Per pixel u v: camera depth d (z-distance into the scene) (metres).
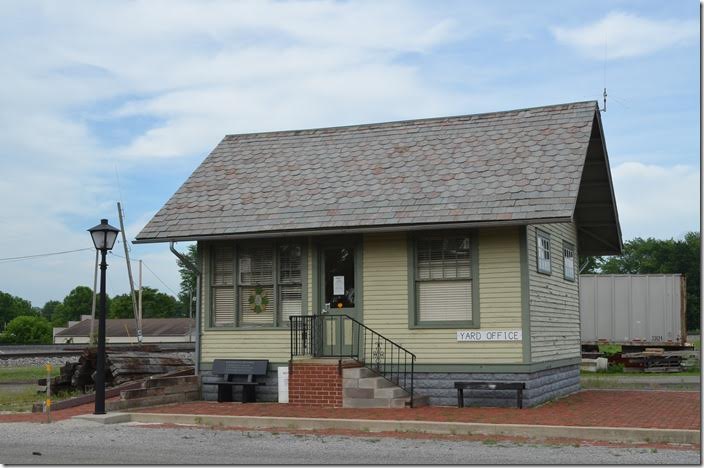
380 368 18.52
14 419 16.64
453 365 17.97
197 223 19.98
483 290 17.91
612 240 24.44
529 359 17.47
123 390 18.98
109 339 77.69
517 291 17.64
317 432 14.67
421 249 18.56
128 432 14.78
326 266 19.48
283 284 19.80
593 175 21.39
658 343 33.91
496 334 17.69
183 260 20.31
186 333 76.12
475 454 12.05
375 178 19.72
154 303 102.50
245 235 19.23
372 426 14.81
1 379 29.45
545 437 13.79
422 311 18.44
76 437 14.12
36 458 11.75
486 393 17.75
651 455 11.88
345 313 19.08
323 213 18.97
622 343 34.31
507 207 17.33
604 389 23.03
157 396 18.70
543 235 19.39
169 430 15.05
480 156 19.36
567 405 18.00
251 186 20.83
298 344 19.23
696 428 13.70
